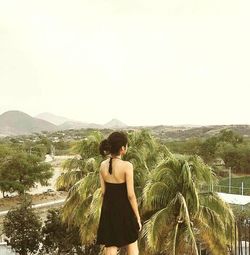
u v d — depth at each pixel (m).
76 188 31.33
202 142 139.75
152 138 31.77
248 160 128.38
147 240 22.92
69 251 37.44
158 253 24.84
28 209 40.12
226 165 131.12
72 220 32.53
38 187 121.31
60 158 194.75
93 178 29.70
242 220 12.08
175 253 23.28
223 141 137.50
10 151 102.75
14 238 38.75
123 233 5.69
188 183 24.31
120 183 5.73
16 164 96.56
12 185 95.00
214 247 24.83
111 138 5.80
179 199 23.62
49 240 38.44
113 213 5.71
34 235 38.75
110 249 5.71
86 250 36.56
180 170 25.11
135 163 28.78
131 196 5.71
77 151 34.94
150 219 23.52
